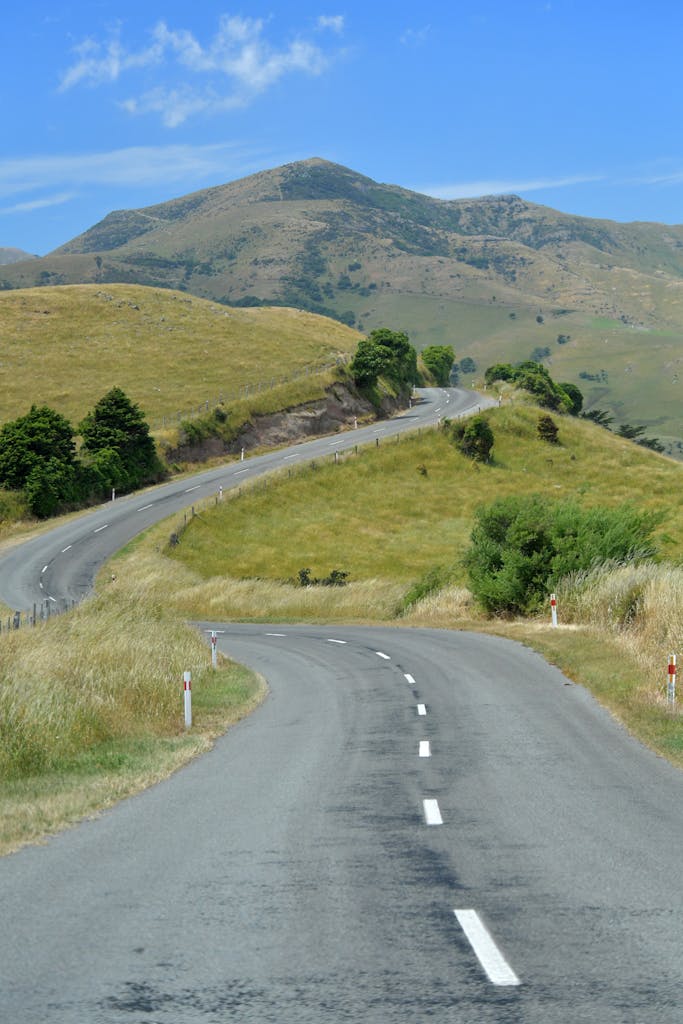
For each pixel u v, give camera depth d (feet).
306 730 58.18
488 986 19.86
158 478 304.71
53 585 187.62
